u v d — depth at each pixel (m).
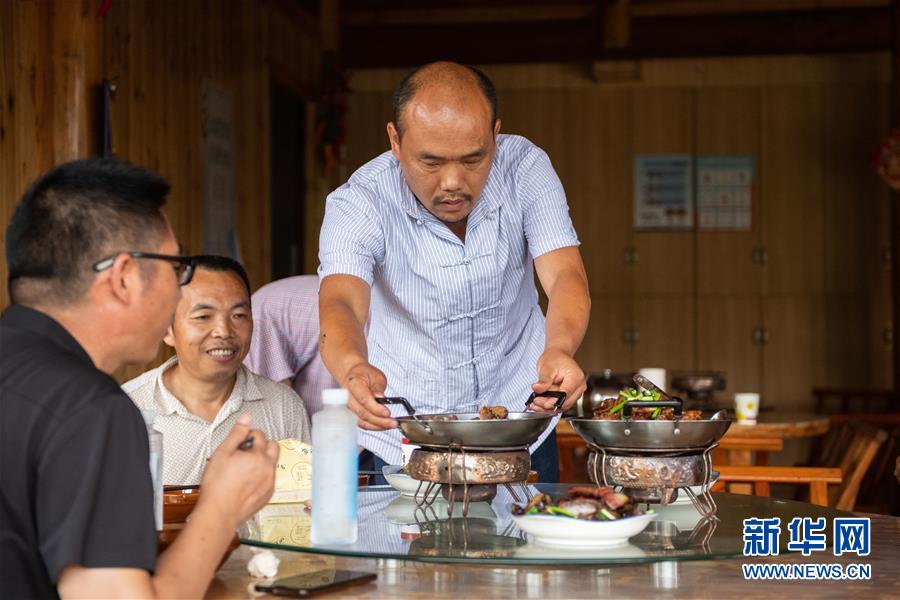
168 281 1.36
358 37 7.37
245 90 5.64
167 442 2.52
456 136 1.90
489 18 7.50
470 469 1.70
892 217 6.98
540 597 1.52
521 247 2.39
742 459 4.44
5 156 3.35
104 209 1.32
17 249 1.33
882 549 1.87
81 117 3.64
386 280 2.36
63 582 1.22
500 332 2.42
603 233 7.66
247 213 5.66
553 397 1.85
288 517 1.85
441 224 2.29
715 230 7.64
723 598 1.53
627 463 1.73
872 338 7.57
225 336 2.49
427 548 1.55
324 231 2.32
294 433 2.69
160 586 1.27
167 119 4.56
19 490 1.23
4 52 3.35
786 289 7.61
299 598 1.50
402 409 2.42
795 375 7.61
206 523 1.35
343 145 7.12
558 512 1.57
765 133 7.61
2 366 1.27
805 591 1.58
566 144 7.66
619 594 1.55
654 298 7.64
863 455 3.63
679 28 7.25
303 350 3.15
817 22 7.18
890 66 7.55
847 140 7.58
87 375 1.27
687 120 7.62
